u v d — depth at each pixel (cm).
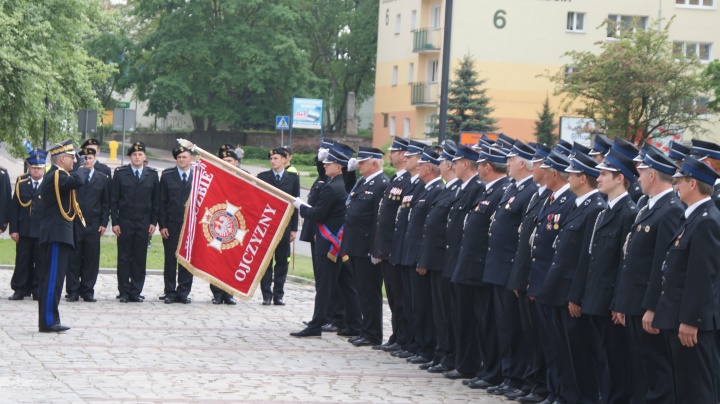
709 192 820
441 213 1173
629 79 3722
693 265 804
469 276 1091
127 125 3344
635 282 877
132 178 1666
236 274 1487
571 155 1021
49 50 3247
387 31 6231
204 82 6956
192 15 6788
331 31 7719
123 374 1065
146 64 7062
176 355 1197
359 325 1413
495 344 1087
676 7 5372
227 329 1423
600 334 968
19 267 1644
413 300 1231
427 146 1245
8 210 1641
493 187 1105
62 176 1305
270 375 1100
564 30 5378
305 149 6831
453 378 1132
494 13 5319
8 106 2978
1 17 2856
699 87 3769
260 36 6788
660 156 866
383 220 1286
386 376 1130
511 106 5359
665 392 870
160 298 1708
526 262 1019
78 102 3512
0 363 1101
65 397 938
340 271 1412
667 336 833
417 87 5700
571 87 3825
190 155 1688
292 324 1498
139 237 1666
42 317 1323
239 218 1485
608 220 926
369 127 8125
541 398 1023
